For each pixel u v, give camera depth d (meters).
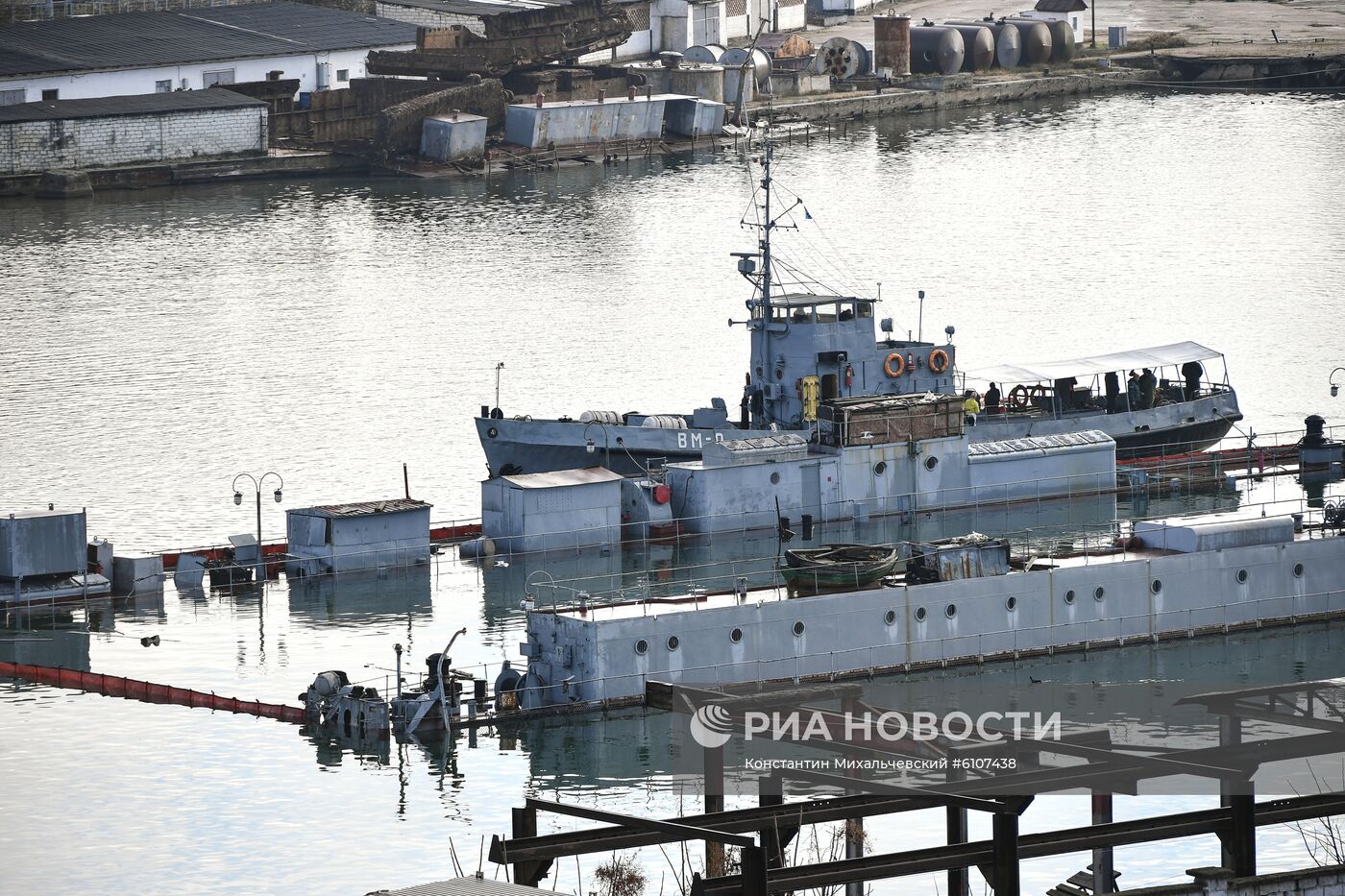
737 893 150.75
